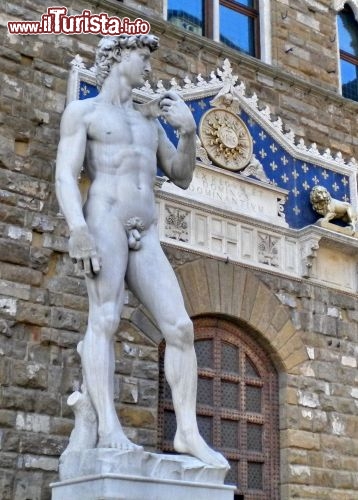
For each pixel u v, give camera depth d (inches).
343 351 670.5
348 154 751.1
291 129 711.7
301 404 628.7
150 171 365.1
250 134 671.8
